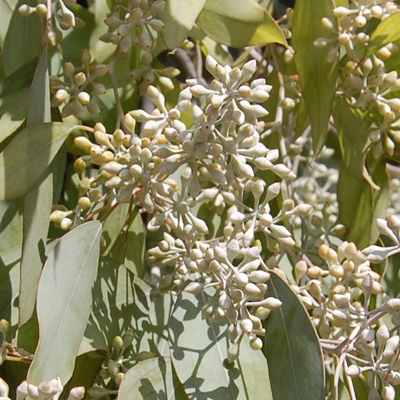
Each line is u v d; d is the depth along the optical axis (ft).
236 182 1.59
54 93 1.73
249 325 1.50
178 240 1.63
